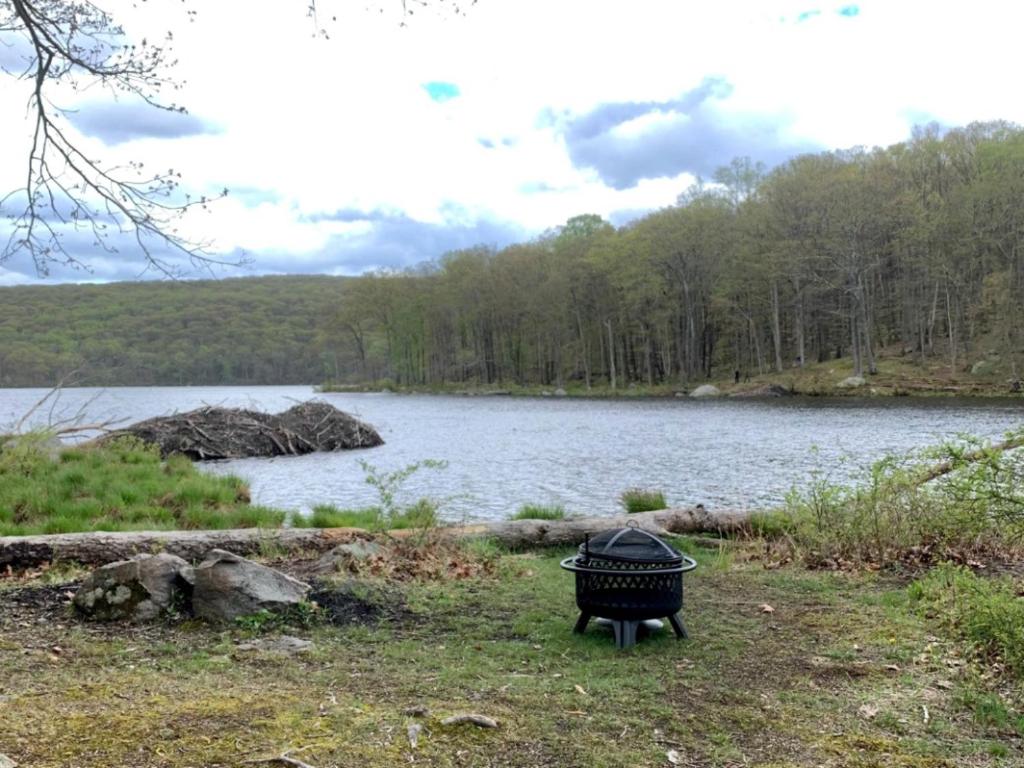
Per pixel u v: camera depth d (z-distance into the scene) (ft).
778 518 30.17
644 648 16.38
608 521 30.50
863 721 12.62
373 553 23.94
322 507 39.86
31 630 16.62
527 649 16.25
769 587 22.04
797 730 12.23
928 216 180.14
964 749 11.61
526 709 12.72
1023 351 164.14
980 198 170.60
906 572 23.44
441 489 55.88
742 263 199.52
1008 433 21.75
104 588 17.74
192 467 55.36
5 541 24.18
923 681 14.43
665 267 213.05
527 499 50.31
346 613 18.39
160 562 18.17
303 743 10.91
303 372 379.14
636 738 11.77
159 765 10.08
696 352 234.79
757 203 212.23
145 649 15.52
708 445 80.59
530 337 268.82
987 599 16.33
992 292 170.19
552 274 240.94
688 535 31.12
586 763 10.85
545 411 155.43
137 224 20.10
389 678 14.10
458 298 277.85
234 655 15.20
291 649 15.76
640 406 160.97
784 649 16.40
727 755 11.30
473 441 95.30
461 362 307.58
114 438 64.75
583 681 14.28
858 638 17.12
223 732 11.18
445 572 23.11
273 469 73.20
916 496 25.99
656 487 53.78
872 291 198.49
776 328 202.59
